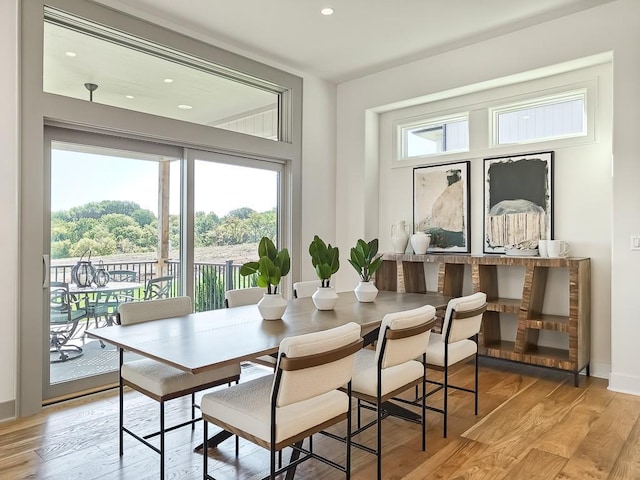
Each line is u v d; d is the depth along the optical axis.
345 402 2.02
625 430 2.76
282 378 1.69
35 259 3.05
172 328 2.35
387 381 2.28
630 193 3.41
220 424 1.92
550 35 3.84
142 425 2.86
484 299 2.97
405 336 2.26
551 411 3.06
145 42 3.69
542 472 2.27
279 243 4.99
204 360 1.75
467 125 4.72
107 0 3.41
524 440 2.63
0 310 2.93
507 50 4.09
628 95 3.43
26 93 3.00
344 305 3.12
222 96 4.41
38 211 3.07
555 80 4.08
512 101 4.34
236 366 2.58
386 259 4.82
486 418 2.95
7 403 2.95
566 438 2.65
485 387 3.58
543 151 4.15
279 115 4.96
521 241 4.25
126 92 3.71
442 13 3.68
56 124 3.27
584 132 4.00
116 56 3.66
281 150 4.81
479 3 3.52
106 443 2.60
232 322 2.51
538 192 4.17
